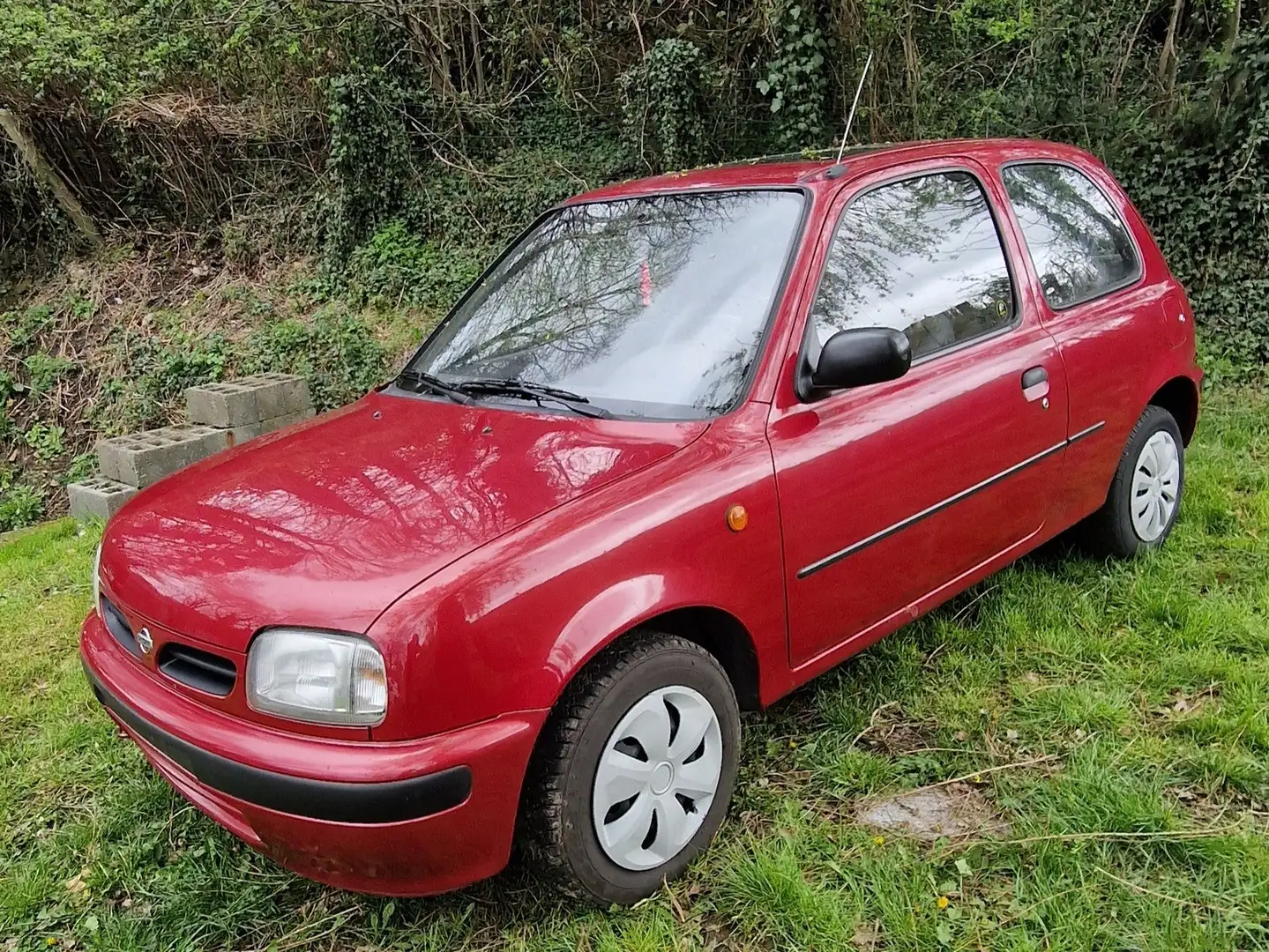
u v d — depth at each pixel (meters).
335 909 2.57
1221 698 3.09
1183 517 4.42
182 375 9.93
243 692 2.17
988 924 2.29
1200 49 8.07
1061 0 7.77
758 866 2.46
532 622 2.17
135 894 2.71
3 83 11.20
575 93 10.73
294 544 2.31
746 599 2.56
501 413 2.87
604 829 2.34
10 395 10.67
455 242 10.55
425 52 11.06
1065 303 3.63
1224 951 2.15
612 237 3.35
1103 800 2.61
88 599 4.85
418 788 2.05
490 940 2.42
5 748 3.51
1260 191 7.00
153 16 11.95
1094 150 7.84
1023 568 4.02
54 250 12.20
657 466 2.48
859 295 2.94
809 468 2.68
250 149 11.81
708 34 9.86
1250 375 6.82
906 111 8.82
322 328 9.81
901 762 2.93
